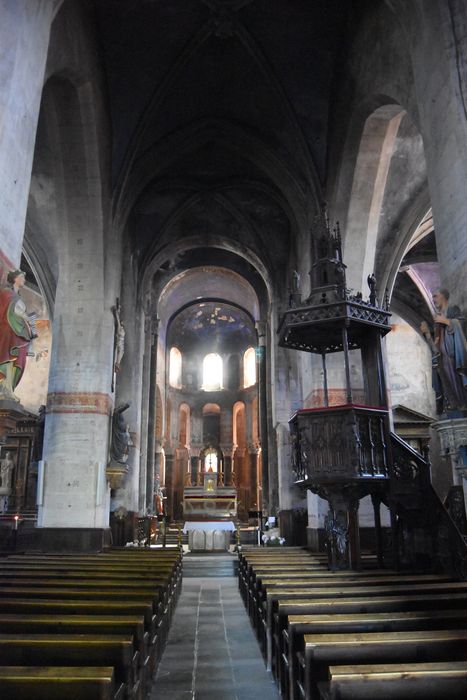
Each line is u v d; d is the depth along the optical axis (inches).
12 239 296.8
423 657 148.1
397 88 431.2
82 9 484.1
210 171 786.8
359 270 568.7
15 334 274.7
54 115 536.1
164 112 636.7
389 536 533.6
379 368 392.8
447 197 313.7
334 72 575.5
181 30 553.0
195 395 1601.9
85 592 237.5
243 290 1238.3
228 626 361.1
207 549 851.4
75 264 606.2
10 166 294.2
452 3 319.9
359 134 534.9
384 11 436.1
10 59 296.8
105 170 597.6
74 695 117.6
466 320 284.2
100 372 592.4
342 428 349.1
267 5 528.4
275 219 864.3
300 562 397.1
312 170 616.7
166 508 1417.3
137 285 877.8
